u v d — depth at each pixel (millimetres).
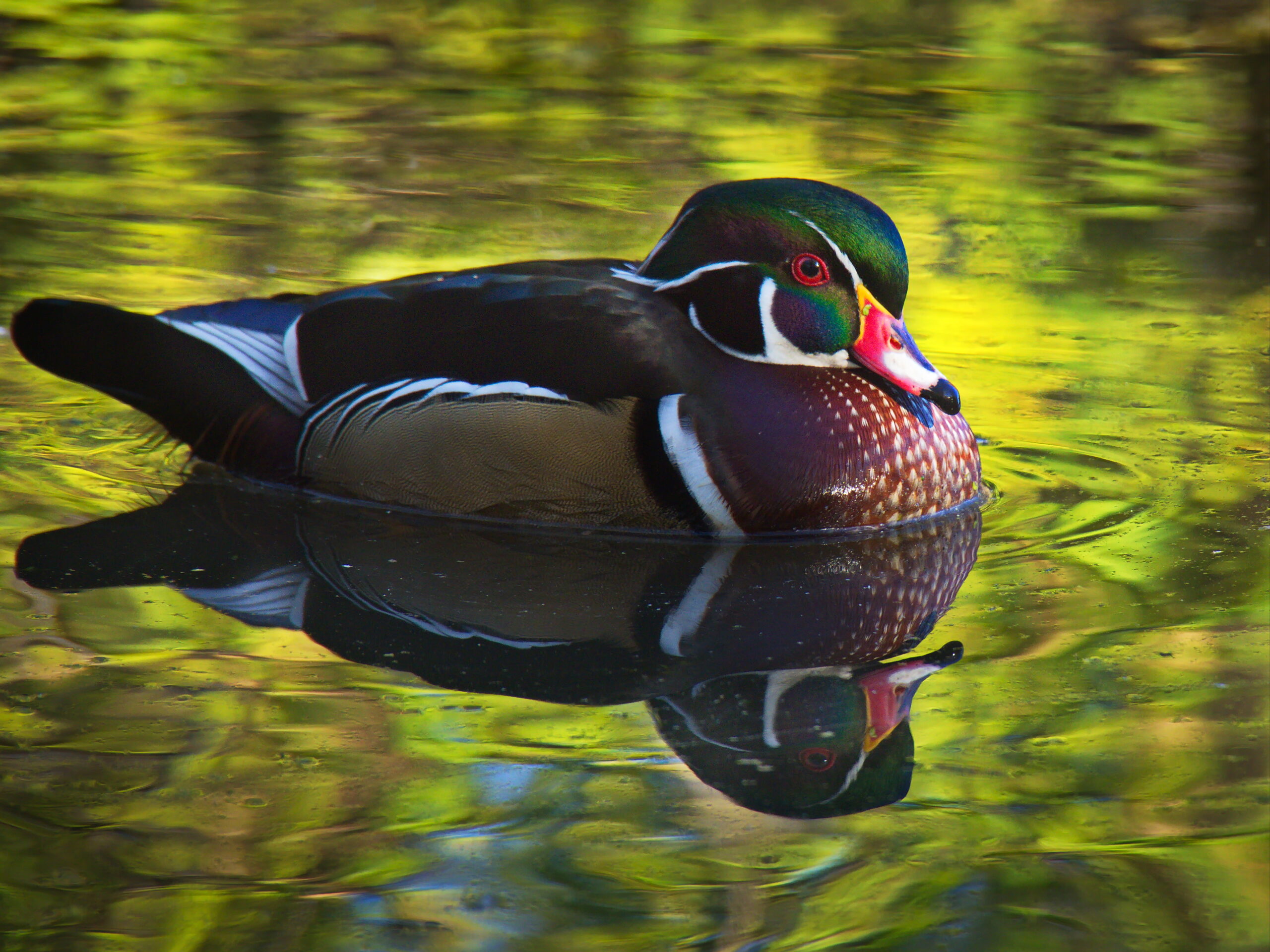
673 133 20297
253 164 18562
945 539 10047
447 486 10234
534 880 6234
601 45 24797
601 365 9953
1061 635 8430
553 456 9945
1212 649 8180
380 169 18516
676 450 9844
